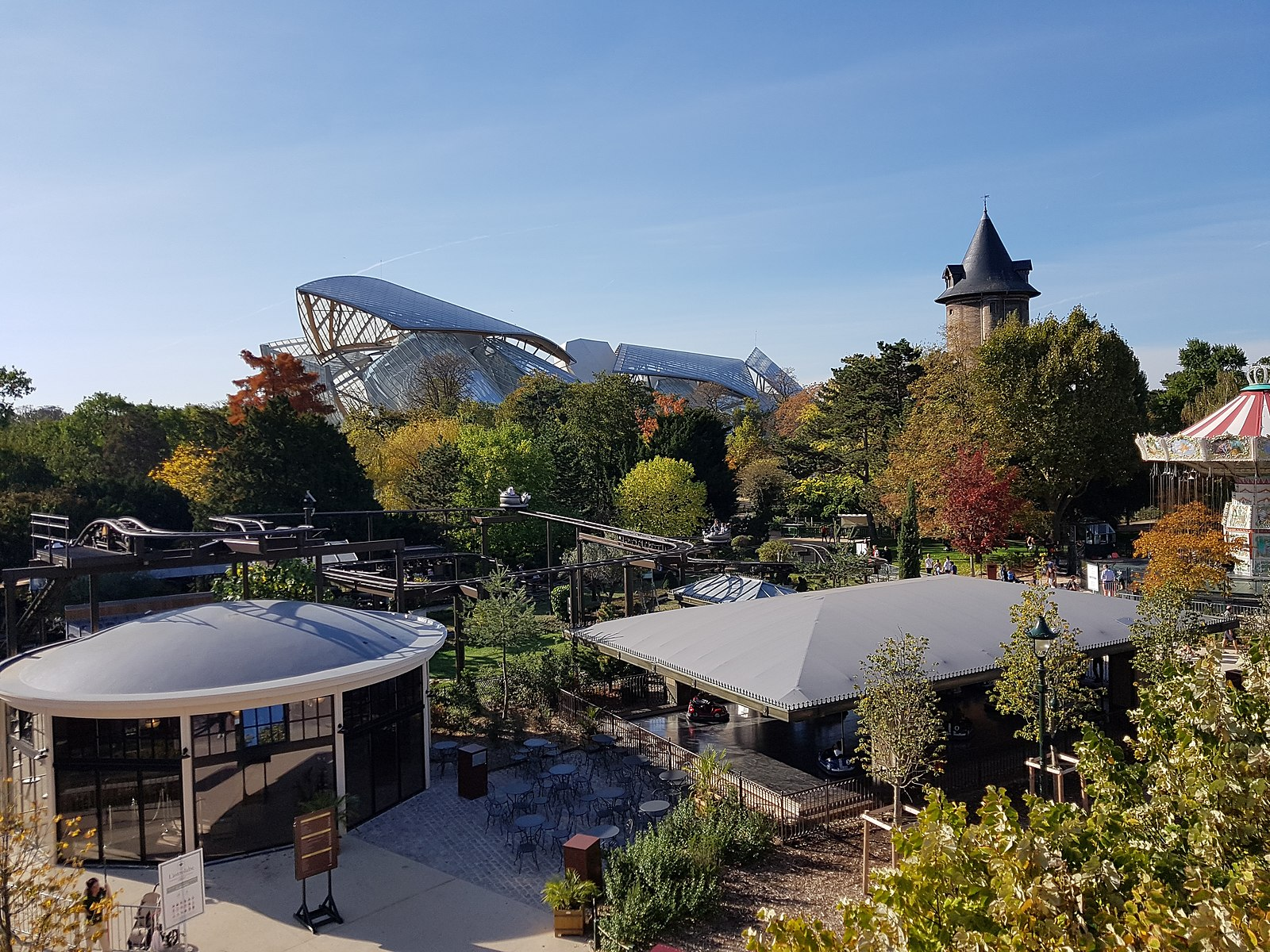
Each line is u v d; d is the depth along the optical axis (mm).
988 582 31391
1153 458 45125
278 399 61250
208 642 21125
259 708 20078
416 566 56625
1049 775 22172
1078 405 58844
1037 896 7453
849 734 26109
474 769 22672
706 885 16500
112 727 19625
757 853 18109
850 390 81625
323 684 20281
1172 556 36281
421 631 25156
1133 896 7746
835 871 17688
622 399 89938
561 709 28594
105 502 57188
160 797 19531
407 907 17266
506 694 29312
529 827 19016
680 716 28422
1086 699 20234
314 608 24156
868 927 7980
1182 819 9734
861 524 74875
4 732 21172
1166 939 6777
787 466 88188
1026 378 59625
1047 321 62844
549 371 168250
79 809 19875
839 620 25844
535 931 16281
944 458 57781
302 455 59969
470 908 17188
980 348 63594
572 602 34094
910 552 51656
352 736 21250
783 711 20672
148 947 15828
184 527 64125
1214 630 28562
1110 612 28359
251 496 58094
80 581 46156
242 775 19953
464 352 153000
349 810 21062
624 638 27781
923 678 18812
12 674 21000
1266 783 8961
